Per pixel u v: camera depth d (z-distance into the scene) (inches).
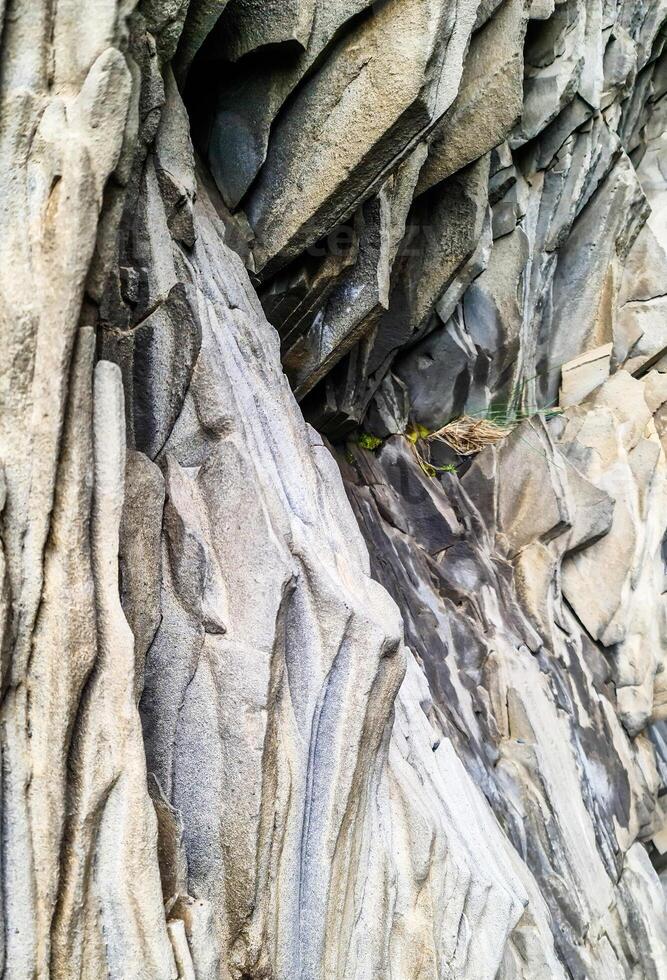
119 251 108.8
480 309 219.6
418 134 137.4
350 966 118.3
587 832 181.6
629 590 218.8
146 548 106.7
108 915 92.3
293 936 110.3
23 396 87.7
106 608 93.6
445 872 129.2
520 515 213.3
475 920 132.6
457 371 216.7
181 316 114.9
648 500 228.8
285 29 126.7
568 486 216.7
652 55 262.8
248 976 106.9
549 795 175.8
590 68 218.1
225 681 109.7
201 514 114.6
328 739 117.3
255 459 117.3
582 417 235.1
